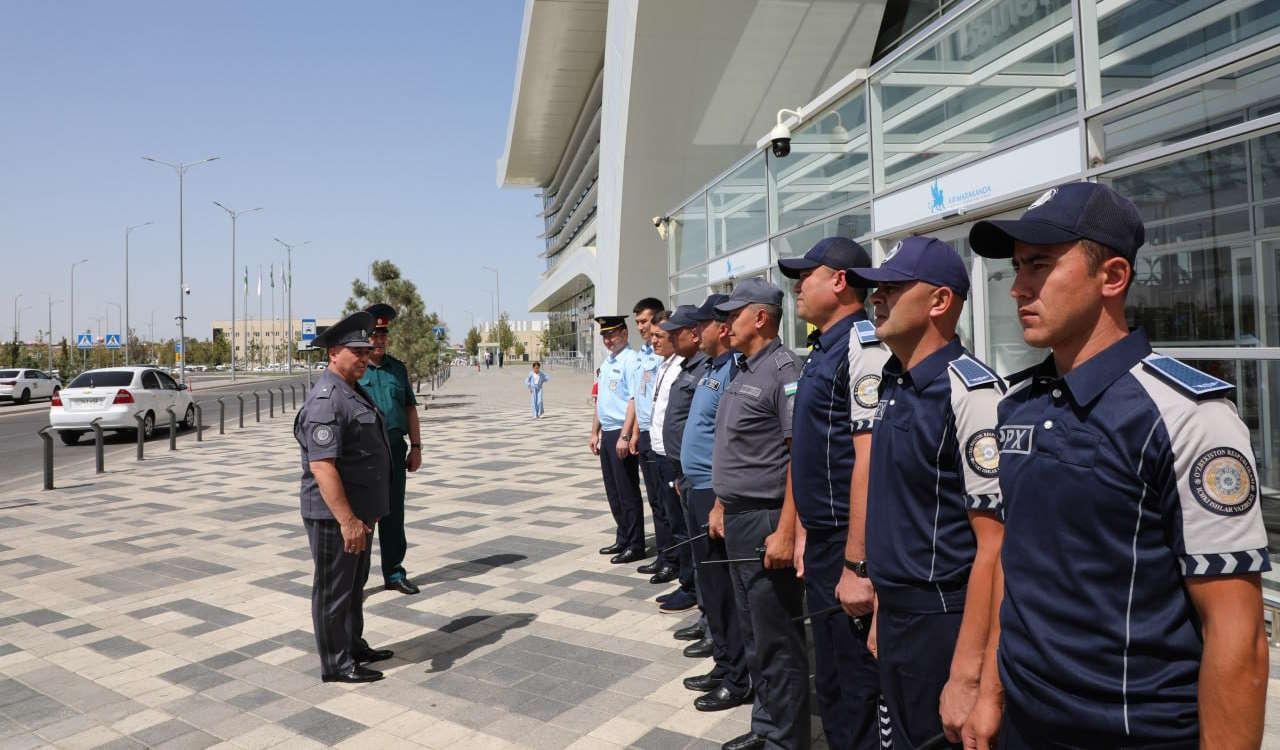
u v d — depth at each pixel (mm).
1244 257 4066
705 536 4039
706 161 20438
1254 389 4148
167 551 7309
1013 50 5367
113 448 16562
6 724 3820
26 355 60094
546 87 39344
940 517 2164
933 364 2219
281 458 14414
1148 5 4344
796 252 9008
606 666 4387
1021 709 1607
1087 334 1557
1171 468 1397
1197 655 1431
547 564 6590
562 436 17281
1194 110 4172
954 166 5945
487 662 4477
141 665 4547
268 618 5367
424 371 26984
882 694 2396
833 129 8070
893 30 17469
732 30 17641
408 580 6152
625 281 21703
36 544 7668
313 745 3564
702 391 4188
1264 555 1348
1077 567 1499
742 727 3637
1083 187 1568
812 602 2875
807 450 2822
